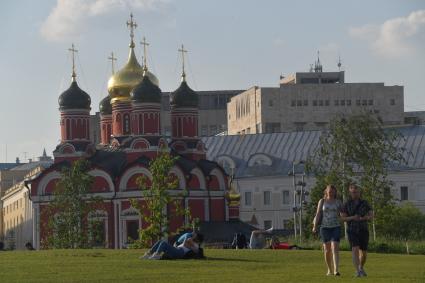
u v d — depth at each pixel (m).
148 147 137.38
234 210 143.50
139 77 148.50
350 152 118.06
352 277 44.69
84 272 48.28
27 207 193.75
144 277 45.44
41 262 54.69
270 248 76.88
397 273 46.81
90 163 136.12
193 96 148.38
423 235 131.75
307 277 44.91
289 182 174.12
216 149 188.38
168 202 109.81
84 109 143.62
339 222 46.22
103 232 136.62
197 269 49.97
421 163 167.62
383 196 119.88
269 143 185.62
